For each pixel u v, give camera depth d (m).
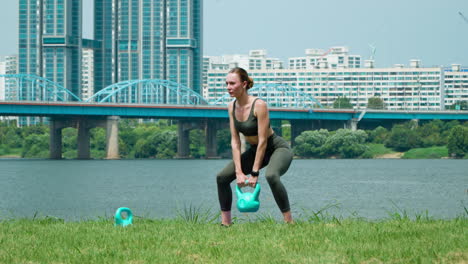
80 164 159.00
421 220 16.00
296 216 37.09
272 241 12.35
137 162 172.75
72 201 64.06
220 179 14.59
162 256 11.31
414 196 68.00
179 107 170.75
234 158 14.14
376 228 13.98
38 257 11.52
